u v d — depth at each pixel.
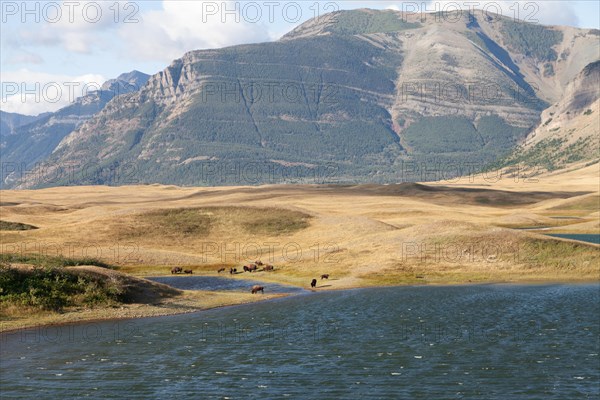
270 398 42.12
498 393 43.03
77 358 51.31
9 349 54.34
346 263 106.62
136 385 44.69
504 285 92.06
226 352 53.41
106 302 72.38
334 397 42.28
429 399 42.03
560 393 43.22
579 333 60.38
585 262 101.75
